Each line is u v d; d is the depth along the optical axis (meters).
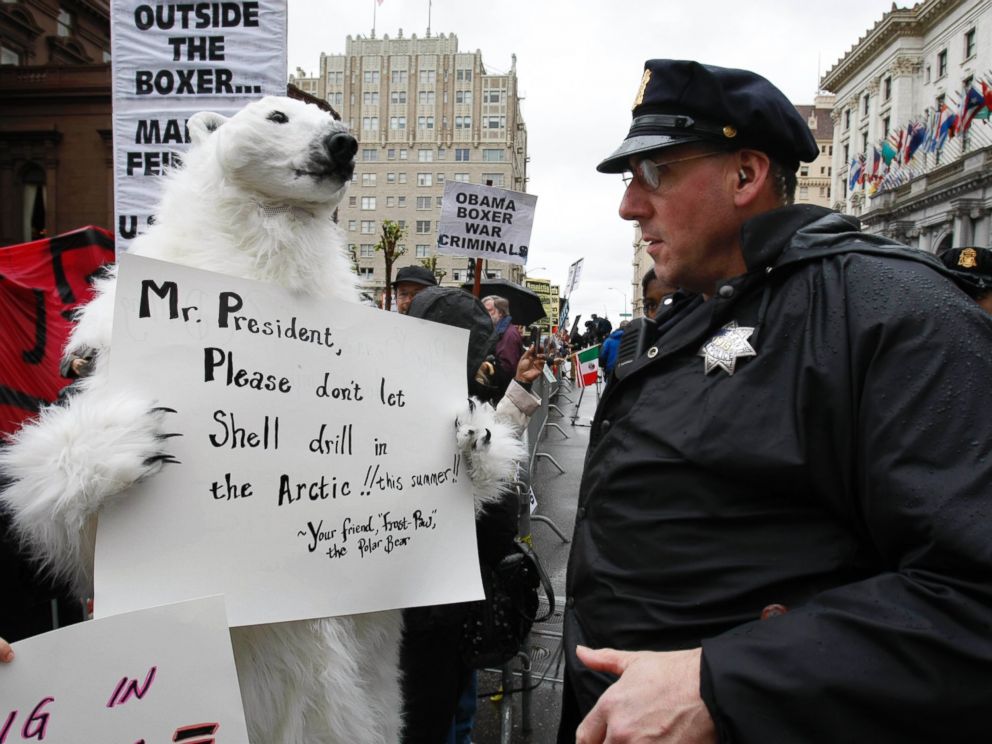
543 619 2.51
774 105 1.31
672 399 1.28
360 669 1.70
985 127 40.06
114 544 1.25
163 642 1.22
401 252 20.72
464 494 1.78
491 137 92.62
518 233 5.97
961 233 40.06
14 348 3.49
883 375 1.00
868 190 51.97
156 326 1.35
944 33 45.91
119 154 3.48
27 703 1.14
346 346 1.60
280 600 1.41
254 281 1.48
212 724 1.24
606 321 19.53
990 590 0.83
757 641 0.93
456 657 2.15
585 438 12.03
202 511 1.35
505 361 3.26
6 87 22.09
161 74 3.46
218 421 1.39
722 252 1.38
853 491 1.06
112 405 1.24
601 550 1.34
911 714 0.84
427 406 1.73
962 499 0.88
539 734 3.23
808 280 1.17
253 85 3.45
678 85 1.35
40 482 1.20
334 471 1.54
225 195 1.54
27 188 22.92
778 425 1.11
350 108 93.50
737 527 1.15
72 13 26.52
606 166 1.53
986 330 1.00
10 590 1.47
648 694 0.97
